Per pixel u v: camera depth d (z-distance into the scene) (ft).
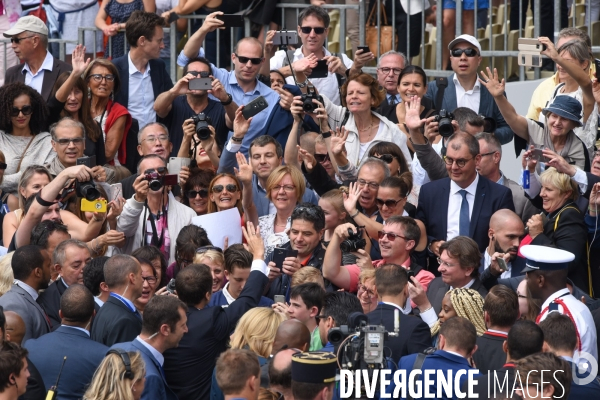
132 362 67.62
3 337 73.20
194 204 106.01
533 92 126.31
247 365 65.57
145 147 112.37
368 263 88.63
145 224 101.30
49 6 143.84
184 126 110.42
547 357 63.82
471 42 117.91
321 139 108.47
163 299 75.46
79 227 100.63
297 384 62.64
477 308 78.59
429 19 134.82
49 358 75.61
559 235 92.89
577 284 93.35
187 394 78.59
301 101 107.34
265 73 125.39
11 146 115.55
